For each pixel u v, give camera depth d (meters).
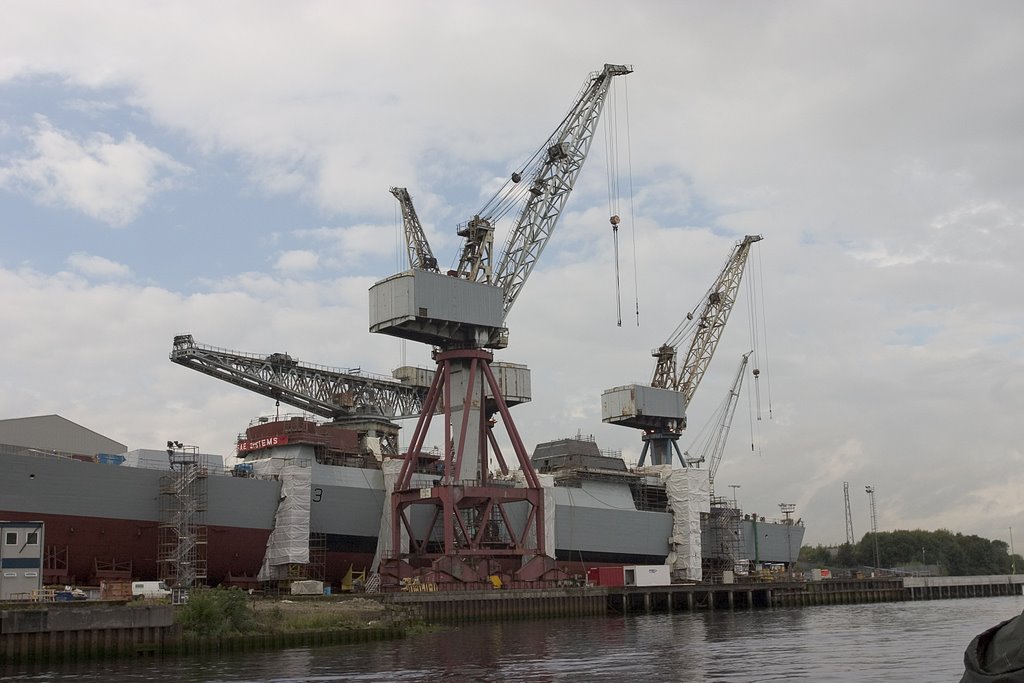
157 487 98.25
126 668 59.44
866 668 59.88
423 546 116.75
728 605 139.12
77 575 93.38
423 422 116.44
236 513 103.56
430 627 90.00
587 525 140.50
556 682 54.00
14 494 87.62
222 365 139.12
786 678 55.41
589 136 129.12
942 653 68.50
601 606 117.25
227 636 69.56
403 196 149.12
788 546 190.75
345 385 153.62
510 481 129.50
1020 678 11.12
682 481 156.50
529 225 125.44
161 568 97.19
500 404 117.12
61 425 118.06
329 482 113.69
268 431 117.62
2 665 60.31
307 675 56.47
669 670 59.44
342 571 116.56
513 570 117.12
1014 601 164.00
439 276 113.31
